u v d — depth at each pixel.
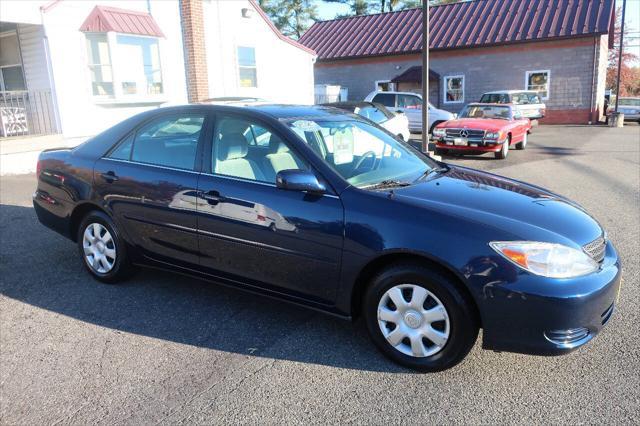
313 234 3.43
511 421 2.78
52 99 11.59
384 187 3.56
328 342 3.66
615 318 3.94
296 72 18.70
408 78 27.31
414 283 3.19
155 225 4.20
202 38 14.54
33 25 11.73
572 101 24.84
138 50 13.02
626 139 18.05
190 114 4.21
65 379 3.22
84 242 4.76
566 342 2.96
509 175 10.83
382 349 3.37
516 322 2.96
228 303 4.31
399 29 28.92
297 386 3.13
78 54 11.75
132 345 3.63
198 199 3.91
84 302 4.32
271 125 3.82
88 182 4.58
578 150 15.23
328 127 4.11
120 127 4.62
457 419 2.80
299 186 3.41
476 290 2.99
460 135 13.53
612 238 5.99
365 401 2.97
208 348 3.58
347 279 3.37
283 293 3.70
